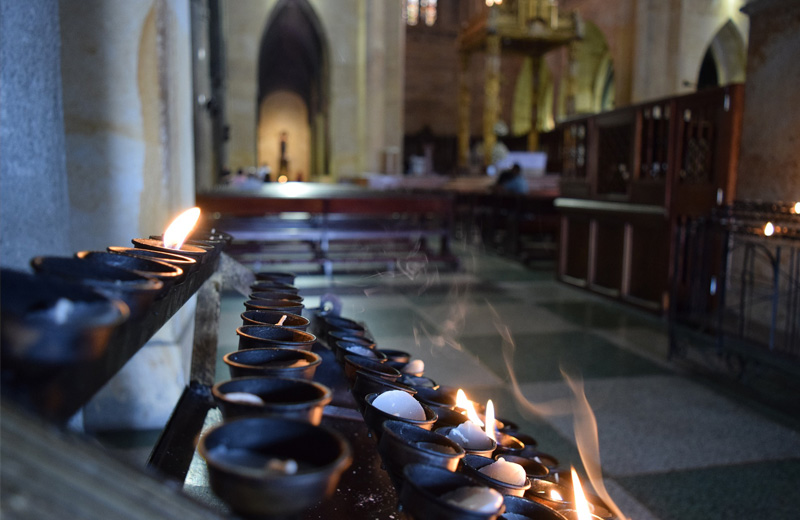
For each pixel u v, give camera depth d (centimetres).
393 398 105
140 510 45
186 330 352
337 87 1953
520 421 348
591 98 2692
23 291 55
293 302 131
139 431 309
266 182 1934
